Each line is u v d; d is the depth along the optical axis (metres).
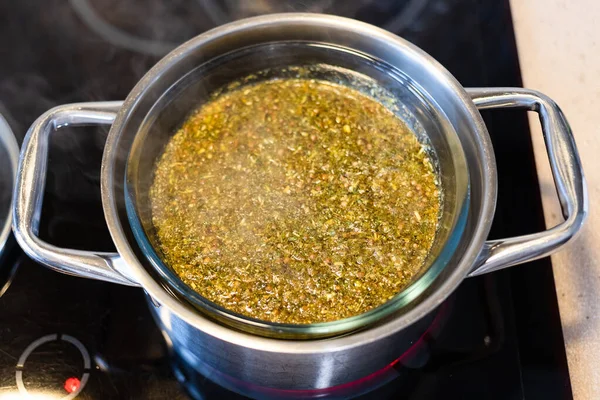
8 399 0.46
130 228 0.46
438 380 0.48
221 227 0.51
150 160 0.53
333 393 0.48
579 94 0.55
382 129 0.55
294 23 0.51
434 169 0.53
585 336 0.50
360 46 0.52
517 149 0.55
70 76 0.58
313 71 0.56
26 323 0.48
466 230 0.45
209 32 0.50
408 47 0.49
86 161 0.54
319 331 0.44
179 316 0.41
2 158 0.53
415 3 0.61
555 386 0.47
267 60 0.54
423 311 0.41
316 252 0.50
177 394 0.47
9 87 0.57
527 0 0.61
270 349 0.40
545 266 0.51
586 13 0.56
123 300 0.49
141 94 0.48
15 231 0.44
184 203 0.52
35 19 0.60
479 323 0.49
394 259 0.50
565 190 0.44
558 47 0.58
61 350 0.48
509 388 0.47
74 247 0.51
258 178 0.53
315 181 0.53
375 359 0.46
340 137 0.55
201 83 0.54
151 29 0.60
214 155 0.54
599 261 0.50
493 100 0.48
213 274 0.49
